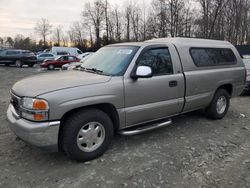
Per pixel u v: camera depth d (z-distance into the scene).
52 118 3.60
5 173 3.71
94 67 4.80
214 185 3.43
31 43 89.94
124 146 4.60
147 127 4.68
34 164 3.96
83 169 3.81
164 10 46.69
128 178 3.57
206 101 5.75
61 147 3.97
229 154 4.35
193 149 4.50
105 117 4.12
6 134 5.18
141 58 4.55
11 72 21.80
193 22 44.72
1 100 8.70
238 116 6.67
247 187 3.39
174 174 3.68
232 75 6.29
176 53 5.12
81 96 3.79
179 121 6.08
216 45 6.12
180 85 5.04
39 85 3.83
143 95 4.49
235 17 41.28
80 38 74.06
